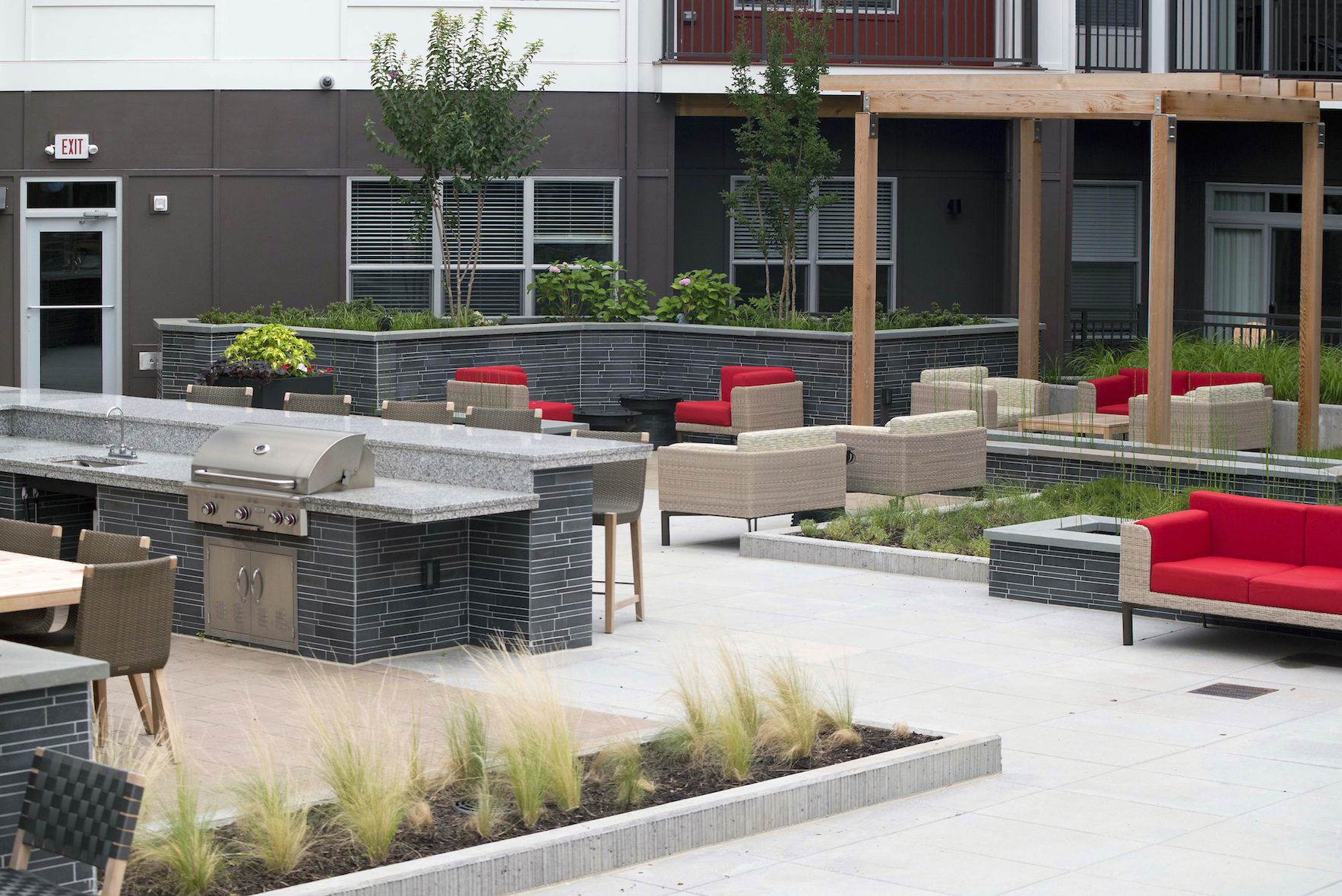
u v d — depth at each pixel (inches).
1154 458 479.5
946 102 545.3
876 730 273.6
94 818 163.5
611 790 238.5
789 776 244.4
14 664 183.9
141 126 724.7
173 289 732.7
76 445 419.2
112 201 726.5
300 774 238.1
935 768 256.7
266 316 701.3
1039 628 376.2
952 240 816.3
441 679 318.7
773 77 705.6
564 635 348.8
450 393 605.3
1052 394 680.4
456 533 346.9
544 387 700.0
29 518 395.9
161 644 258.2
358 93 737.6
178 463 379.6
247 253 735.1
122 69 721.6
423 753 242.5
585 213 756.0
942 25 788.0
